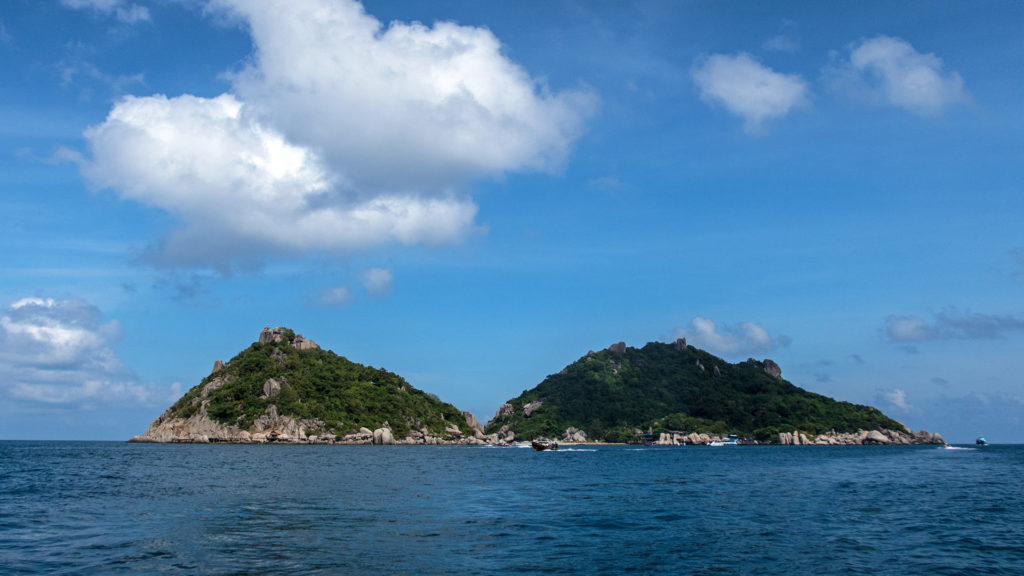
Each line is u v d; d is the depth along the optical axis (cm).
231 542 2816
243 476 6738
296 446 19325
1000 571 2466
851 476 7519
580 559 2558
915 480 6875
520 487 5722
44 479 6144
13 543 2777
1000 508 4322
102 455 12344
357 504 4256
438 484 5953
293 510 3919
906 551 2816
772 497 4981
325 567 2362
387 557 2539
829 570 2447
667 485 6072
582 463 10800
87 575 2222
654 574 2330
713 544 2914
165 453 13450
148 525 3275
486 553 2644
